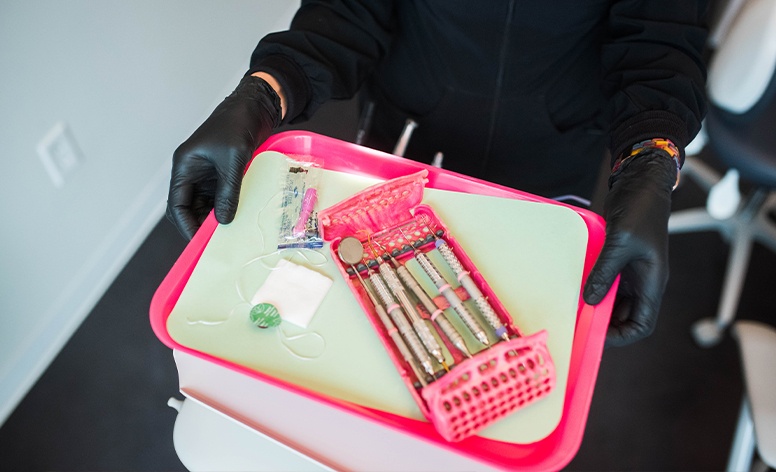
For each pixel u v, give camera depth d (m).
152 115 1.64
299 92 0.87
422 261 0.69
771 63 1.18
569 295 0.69
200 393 0.69
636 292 0.77
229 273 0.70
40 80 1.29
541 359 0.61
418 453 0.63
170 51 1.60
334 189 0.76
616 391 1.61
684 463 1.52
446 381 0.59
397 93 1.09
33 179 1.37
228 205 0.73
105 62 1.42
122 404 1.55
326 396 0.62
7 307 1.44
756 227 1.75
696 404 1.59
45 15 1.23
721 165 1.97
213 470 0.76
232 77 1.91
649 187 0.76
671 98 0.82
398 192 0.73
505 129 1.07
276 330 0.66
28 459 1.48
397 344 0.63
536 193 1.18
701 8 0.90
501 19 0.92
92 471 1.47
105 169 1.57
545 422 0.60
